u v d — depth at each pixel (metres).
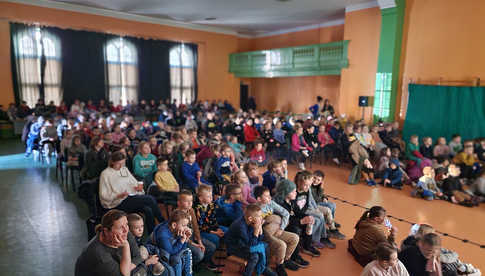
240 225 3.14
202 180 4.91
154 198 4.12
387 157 6.79
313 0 9.99
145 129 8.85
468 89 7.89
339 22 12.88
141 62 14.44
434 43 8.59
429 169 5.91
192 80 16.14
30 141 8.49
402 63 9.29
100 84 13.49
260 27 15.04
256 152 7.53
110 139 6.45
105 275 2.26
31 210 4.88
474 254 3.90
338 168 8.03
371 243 3.47
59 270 3.31
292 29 15.08
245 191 4.14
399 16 9.03
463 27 8.03
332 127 8.95
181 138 6.38
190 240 3.21
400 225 4.67
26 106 11.43
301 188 3.84
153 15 13.09
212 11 11.99
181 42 15.52
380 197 5.89
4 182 6.27
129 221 2.63
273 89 16.30
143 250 2.68
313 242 3.94
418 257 2.92
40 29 11.90
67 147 6.23
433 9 8.52
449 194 5.75
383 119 9.60
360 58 10.43
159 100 15.23
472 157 6.86
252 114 10.60
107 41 13.48
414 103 8.90
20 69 11.67
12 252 3.65
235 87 17.00
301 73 12.83
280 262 3.32
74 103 12.78
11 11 10.67
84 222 4.48
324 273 3.42
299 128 7.91
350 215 5.01
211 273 3.34
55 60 12.40
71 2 11.31
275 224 3.44
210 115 10.82
